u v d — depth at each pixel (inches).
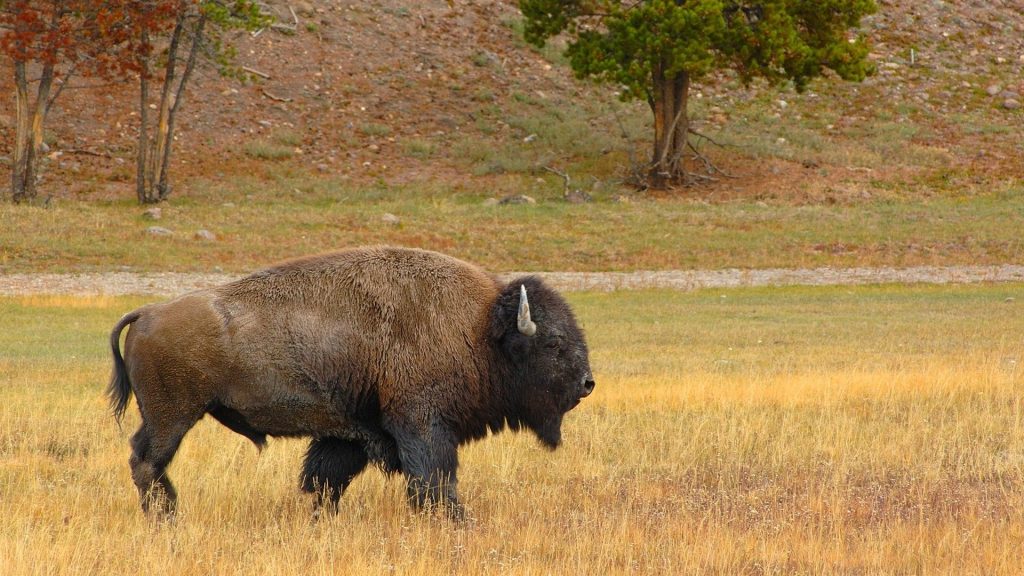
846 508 1170.6
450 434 1169.4
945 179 6210.6
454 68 7529.5
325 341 1143.6
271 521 1134.4
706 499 1224.8
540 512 1147.9
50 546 975.6
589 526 1087.0
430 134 6756.9
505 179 6186.0
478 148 6560.0
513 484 1310.3
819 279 4463.6
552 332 1196.5
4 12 5231.3
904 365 2401.6
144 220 5113.2
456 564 962.7
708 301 3902.6
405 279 1173.7
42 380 2188.7
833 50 5388.8
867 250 4936.0
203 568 941.2
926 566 950.4
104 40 5246.1
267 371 1137.4
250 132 6535.4
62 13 5275.6
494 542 1029.8
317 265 1173.1
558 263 4815.5
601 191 5979.3
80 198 5565.9
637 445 1526.8
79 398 1943.9
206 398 1144.2
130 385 1180.5
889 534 1053.8
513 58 7775.6
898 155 6574.8
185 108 6628.9
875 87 7554.1
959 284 4306.1
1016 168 6382.9
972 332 3065.9
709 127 6870.1
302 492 1223.5
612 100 7406.5
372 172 6225.4
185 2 5310.0
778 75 5546.3
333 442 1221.1
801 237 5103.3
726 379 2148.1
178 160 6136.8
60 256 4505.4
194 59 5561.0
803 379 2086.6
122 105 6609.3
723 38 5457.7
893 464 1408.7
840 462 1405.0
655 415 1760.6
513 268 4741.6
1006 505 1179.3
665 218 5398.6
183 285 4133.9
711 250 4943.4
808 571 943.7
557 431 1231.5
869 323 3302.2
